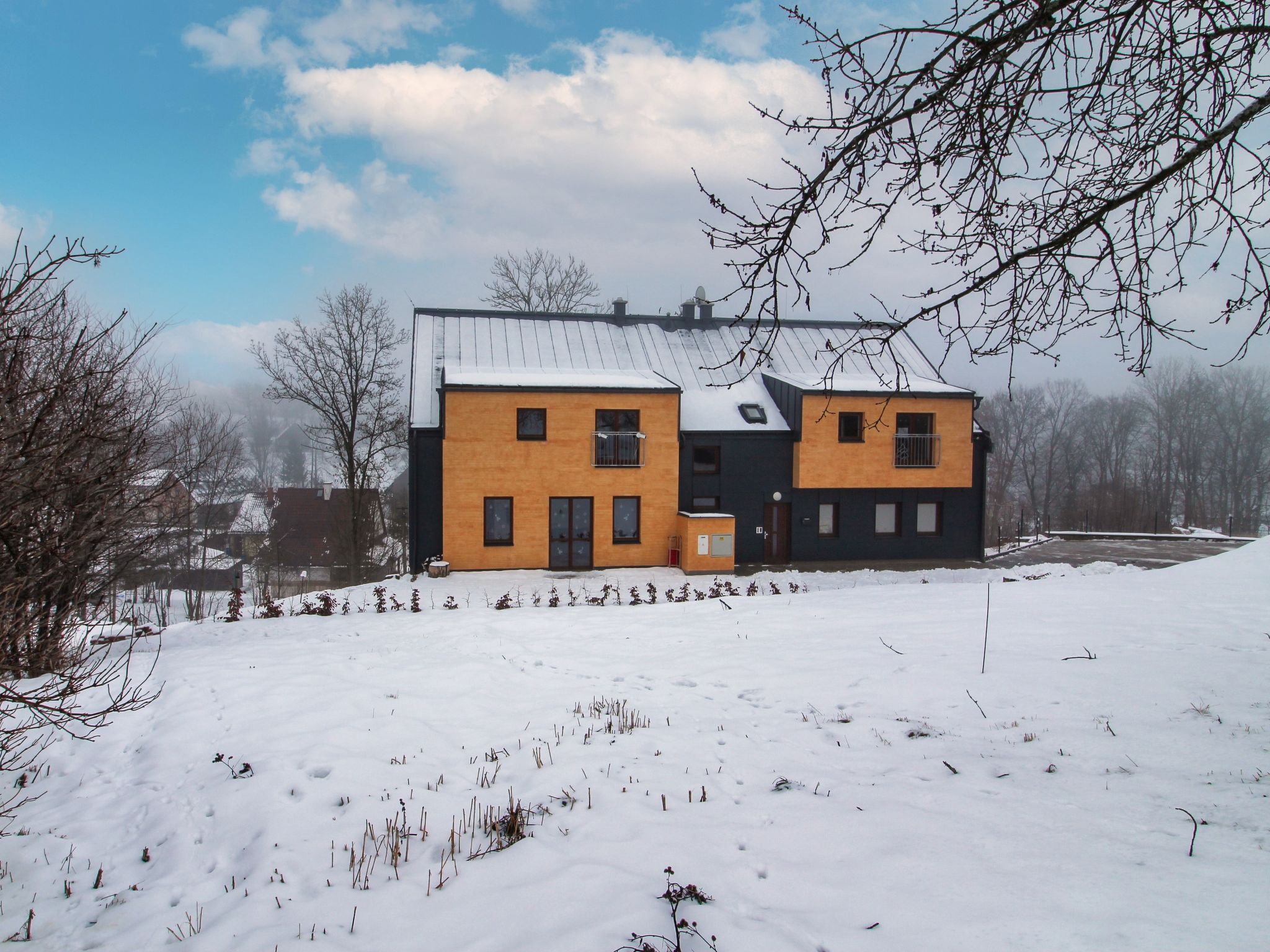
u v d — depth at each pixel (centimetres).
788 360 2638
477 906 361
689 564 2111
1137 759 480
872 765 516
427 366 2380
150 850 469
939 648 838
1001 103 392
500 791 520
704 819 440
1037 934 292
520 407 2139
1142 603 1002
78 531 538
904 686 705
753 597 1398
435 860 420
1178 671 661
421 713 697
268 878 410
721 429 2281
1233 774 439
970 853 371
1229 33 371
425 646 1009
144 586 2544
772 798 468
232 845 459
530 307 3597
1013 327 445
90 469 552
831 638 950
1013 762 497
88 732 670
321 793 516
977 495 2417
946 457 2320
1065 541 2775
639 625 1144
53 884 432
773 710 677
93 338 564
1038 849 368
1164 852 352
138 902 403
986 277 428
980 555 2403
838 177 411
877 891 340
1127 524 4194
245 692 760
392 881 398
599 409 2173
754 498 2305
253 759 583
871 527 2359
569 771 538
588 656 945
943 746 544
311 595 1875
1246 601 959
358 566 2889
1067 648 786
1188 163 388
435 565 2039
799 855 386
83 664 602
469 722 677
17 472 425
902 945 296
